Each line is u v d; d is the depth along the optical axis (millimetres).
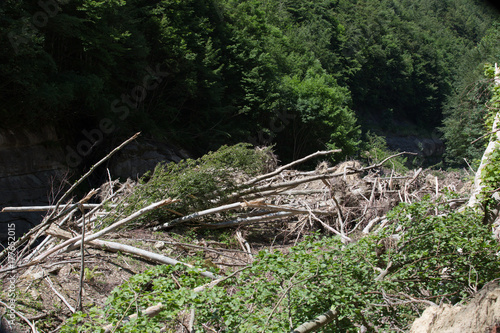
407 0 110438
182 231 7977
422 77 79500
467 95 8359
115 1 24734
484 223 7043
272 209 8383
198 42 33125
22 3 19688
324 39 62562
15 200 18766
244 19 42812
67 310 5254
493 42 45125
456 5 115438
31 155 19828
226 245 8031
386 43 75812
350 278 4195
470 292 4652
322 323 3693
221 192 8273
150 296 3658
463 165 36781
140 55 27578
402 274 4680
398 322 4270
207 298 3617
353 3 83875
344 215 9344
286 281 4051
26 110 19312
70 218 7246
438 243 5078
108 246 6422
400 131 73312
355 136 43594
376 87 74688
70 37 23078
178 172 8258
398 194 10758
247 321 3559
